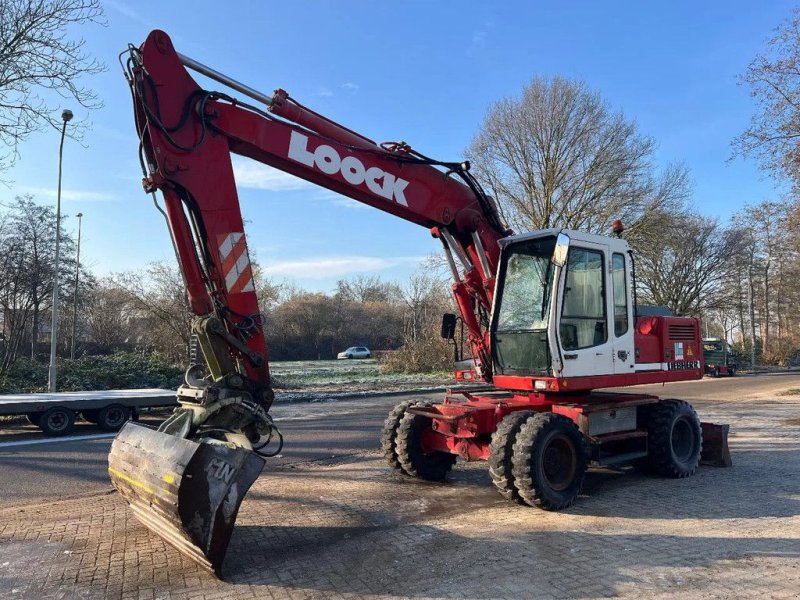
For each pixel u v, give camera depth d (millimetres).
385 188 6484
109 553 4898
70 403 12000
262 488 7176
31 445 10641
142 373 18469
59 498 6891
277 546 5086
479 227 7328
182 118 5219
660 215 28359
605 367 7059
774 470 8078
